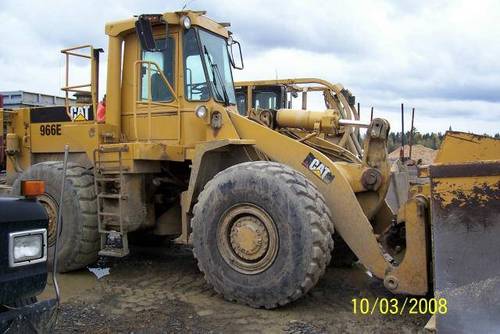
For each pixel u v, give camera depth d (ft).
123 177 18.16
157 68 18.74
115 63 20.29
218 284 15.52
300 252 14.24
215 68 20.01
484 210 11.73
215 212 15.61
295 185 14.61
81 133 20.10
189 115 19.08
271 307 14.70
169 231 20.07
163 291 16.76
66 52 21.27
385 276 14.55
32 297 9.62
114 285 17.52
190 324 13.64
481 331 11.46
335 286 17.29
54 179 19.01
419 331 13.04
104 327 13.38
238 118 17.92
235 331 13.14
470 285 11.72
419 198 14.03
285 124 21.13
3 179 24.63
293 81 36.65
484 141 14.37
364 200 17.75
